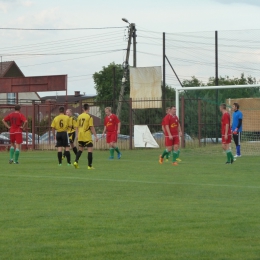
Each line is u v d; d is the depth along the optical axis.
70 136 41.25
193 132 53.69
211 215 16.81
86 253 12.48
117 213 17.23
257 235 14.12
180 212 17.36
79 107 57.34
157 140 55.62
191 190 22.64
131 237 13.99
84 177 27.81
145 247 12.99
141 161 39.03
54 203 19.31
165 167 33.66
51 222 15.89
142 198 20.44
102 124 59.75
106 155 46.44
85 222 15.85
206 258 12.01
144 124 56.81
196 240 13.64
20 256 12.27
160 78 55.50
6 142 59.25
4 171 31.31
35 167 34.06
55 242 13.52
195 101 54.41
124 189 23.03
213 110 53.78
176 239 13.77
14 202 19.58
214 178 27.16
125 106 66.69
